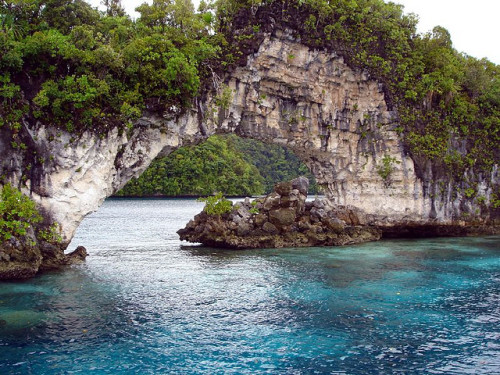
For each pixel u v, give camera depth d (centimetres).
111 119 2558
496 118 4059
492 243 3628
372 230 3809
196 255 3109
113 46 2647
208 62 3055
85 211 2577
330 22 3491
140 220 5888
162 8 3030
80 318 1777
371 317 1825
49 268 2538
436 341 1602
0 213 2209
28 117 2378
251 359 1455
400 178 3769
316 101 3588
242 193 9850
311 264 2784
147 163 2886
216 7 3203
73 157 2477
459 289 2225
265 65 3281
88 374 1344
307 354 1493
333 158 3809
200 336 1627
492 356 1491
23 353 1465
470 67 4212
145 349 1516
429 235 4000
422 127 3766
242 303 1992
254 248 3381
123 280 2366
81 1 2702
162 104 2712
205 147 9619
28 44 2314
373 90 3700
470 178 4006
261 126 3459
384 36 3672
